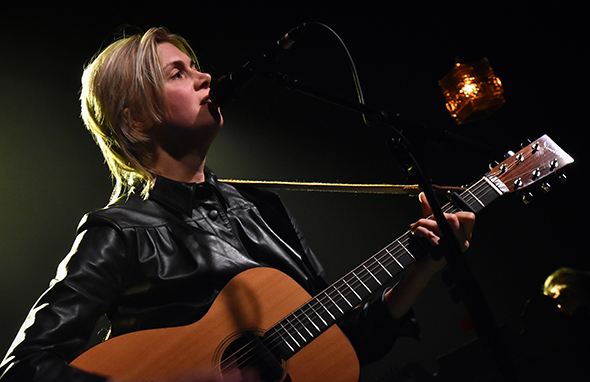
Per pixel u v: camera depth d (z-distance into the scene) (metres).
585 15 5.50
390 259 1.79
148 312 1.66
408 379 3.56
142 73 1.88
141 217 1.75
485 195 1.84
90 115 2.02
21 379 1.36
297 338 1.65
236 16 5.57
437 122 5.92
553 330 3.21
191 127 1.86
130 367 1.51
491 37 5.80
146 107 1.87
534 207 6.31
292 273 1.87
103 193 5.43
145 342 1.56
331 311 1.70
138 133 1.90
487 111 4.71
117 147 2.00
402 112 5.96
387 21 5.91
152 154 1.91
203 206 1.87
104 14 5.12
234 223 1.89
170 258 1.71
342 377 1.64
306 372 1.63
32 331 1.46
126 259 1.67
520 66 5.81
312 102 6.07
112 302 1.65
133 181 2.00
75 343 1.50
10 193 5.29
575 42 5.61
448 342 6.34
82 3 5.06
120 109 1.89
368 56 5.97
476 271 6.50
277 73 1.67
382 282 1.76
